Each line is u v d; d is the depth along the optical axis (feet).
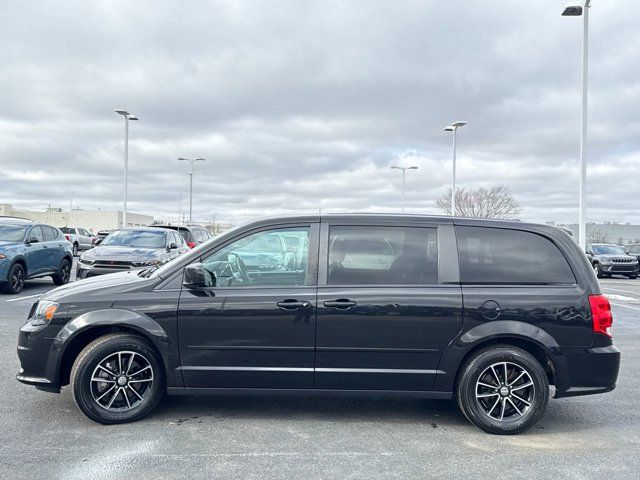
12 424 15.25
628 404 18.25
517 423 15.10
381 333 15.24
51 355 15.26
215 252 15.92
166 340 15.24
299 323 15.21
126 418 15.34
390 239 15.94
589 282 15.66
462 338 15.21
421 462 13.24
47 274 47.21
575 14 59.31
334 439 14.62
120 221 273.33
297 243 15.98
